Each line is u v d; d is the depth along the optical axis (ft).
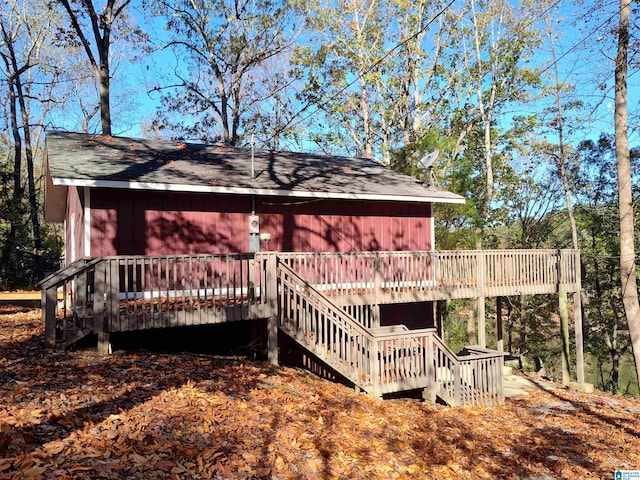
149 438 15.96
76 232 43.11
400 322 49.80
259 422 20.03
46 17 88.48
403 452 21.52
